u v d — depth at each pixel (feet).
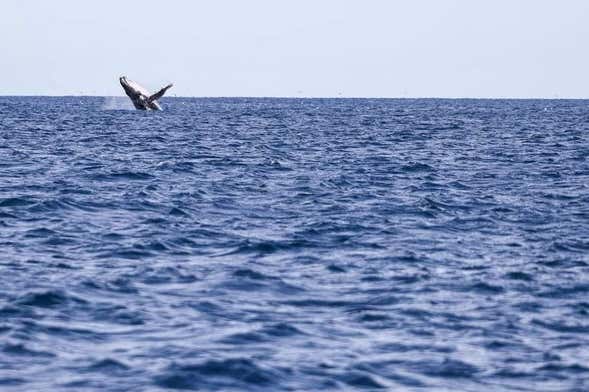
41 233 180.86
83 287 133.69
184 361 101.55
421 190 260.83
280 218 204.95
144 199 230.89
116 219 201.05
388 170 318.45
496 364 102.73
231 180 279.69
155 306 124.77
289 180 281.74
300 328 115.44
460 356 105.19
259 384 95.76
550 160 367.86
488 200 239.91
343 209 220.02
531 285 139.85
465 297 132.05
